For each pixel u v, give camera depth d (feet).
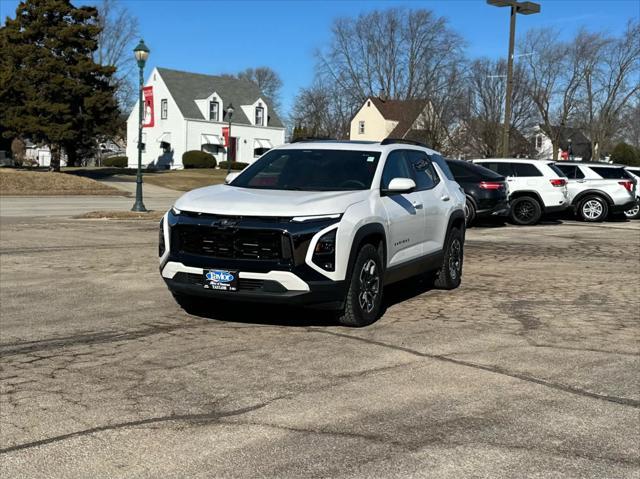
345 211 20.59
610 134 184.96
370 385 16.15
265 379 16.51
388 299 26.86
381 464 12.05
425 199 26.17
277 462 12.09
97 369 17.24
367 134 189.06
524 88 145.07
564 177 61.67
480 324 22.59
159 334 20.72
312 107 200.03
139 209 71.61
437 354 18.84
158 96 194.08
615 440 13.24
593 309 25.34
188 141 189.16
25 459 12.15
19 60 121.80
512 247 44.37
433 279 28.99
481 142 140.46
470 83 143.54
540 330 21.90
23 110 120.06
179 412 14.38
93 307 24.53
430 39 166.91
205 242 20.33
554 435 13.43
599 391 16.03
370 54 185.78
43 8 121.29
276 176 24.27
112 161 208.85
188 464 11.99
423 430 13.56
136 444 12.80
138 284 29.09
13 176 109.09
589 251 42.75
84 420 13.92
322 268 19.72
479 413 14.49
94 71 125.59
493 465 12.06
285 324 22.06
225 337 20.40
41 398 15.15
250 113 204.23
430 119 141.69
